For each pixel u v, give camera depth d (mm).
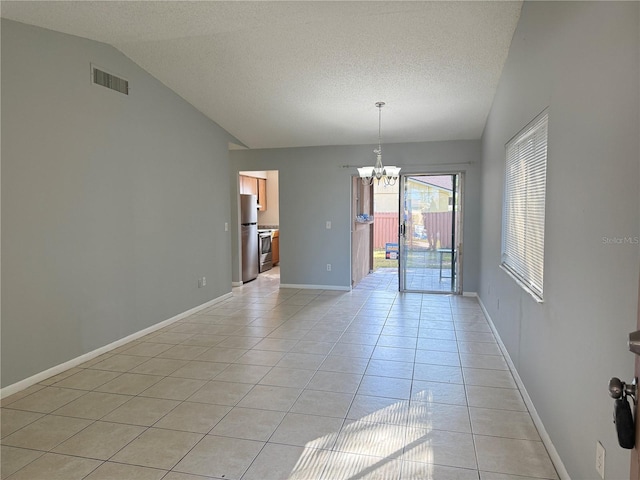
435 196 6422
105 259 3850
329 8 3096
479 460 2201
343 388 3084
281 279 6980
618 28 1445
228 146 6211
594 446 1645
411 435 2447
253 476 2090
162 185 4629
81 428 2555
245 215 7383
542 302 2408
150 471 2139
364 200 7898
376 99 4816
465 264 6246
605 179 1549
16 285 3049
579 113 1829
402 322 4840
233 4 3029
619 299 1427
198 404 2852
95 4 2938
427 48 3695
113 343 3965
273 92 4727
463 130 5758
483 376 3285
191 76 4410
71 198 3480
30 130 3123
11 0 2732
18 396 2982
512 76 3445
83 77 3574
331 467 2156
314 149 6660
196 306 5363
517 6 3031
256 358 3715
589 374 1696
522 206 3152
